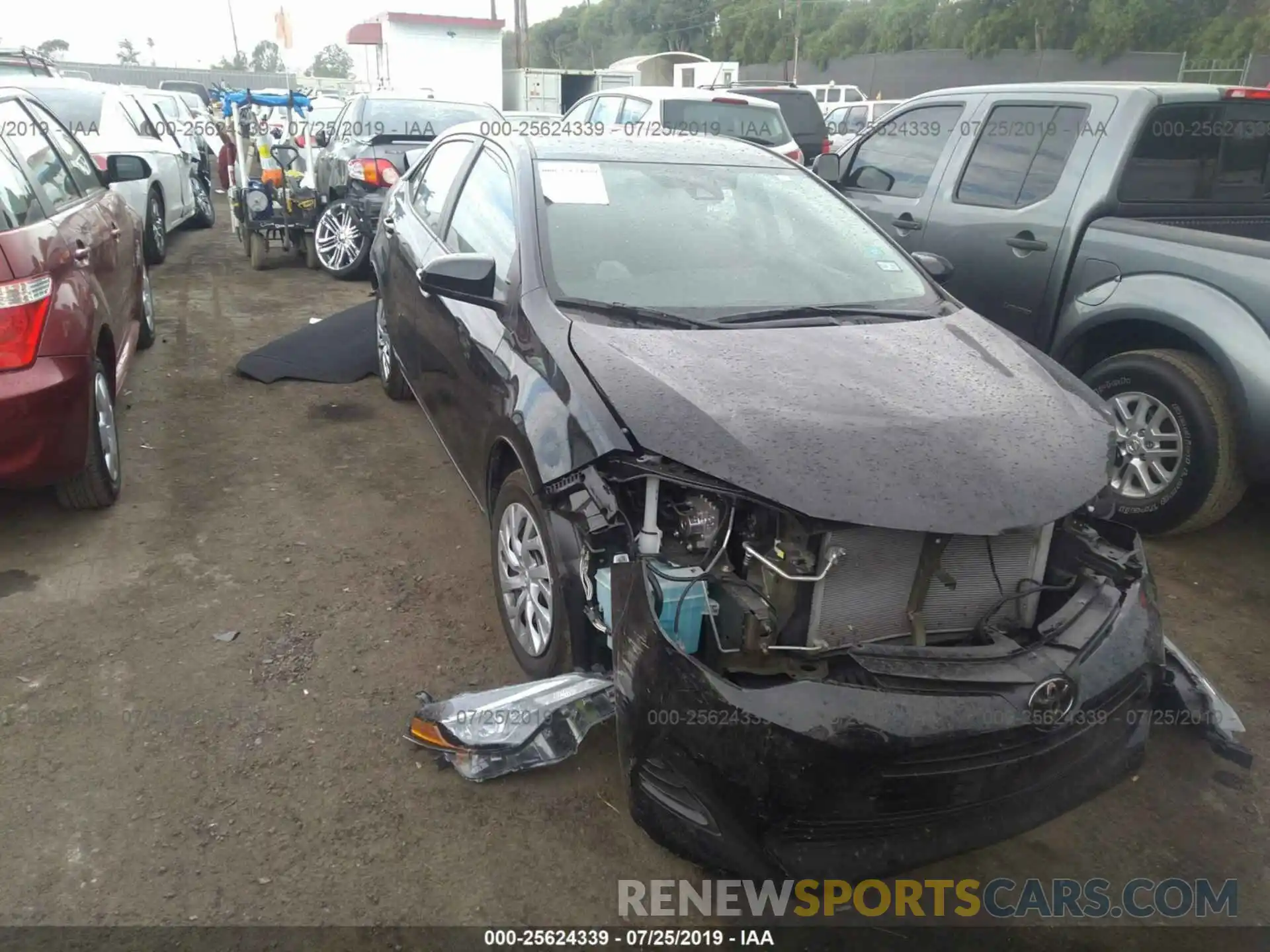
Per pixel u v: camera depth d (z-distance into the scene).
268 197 9.45
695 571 2.41
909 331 3.33
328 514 4.45
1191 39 25.94
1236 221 5.10
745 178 4.12
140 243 6.42
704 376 2.79
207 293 8.59
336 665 3.35
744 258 3.65
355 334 6.81
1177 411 4.28
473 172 4.50
